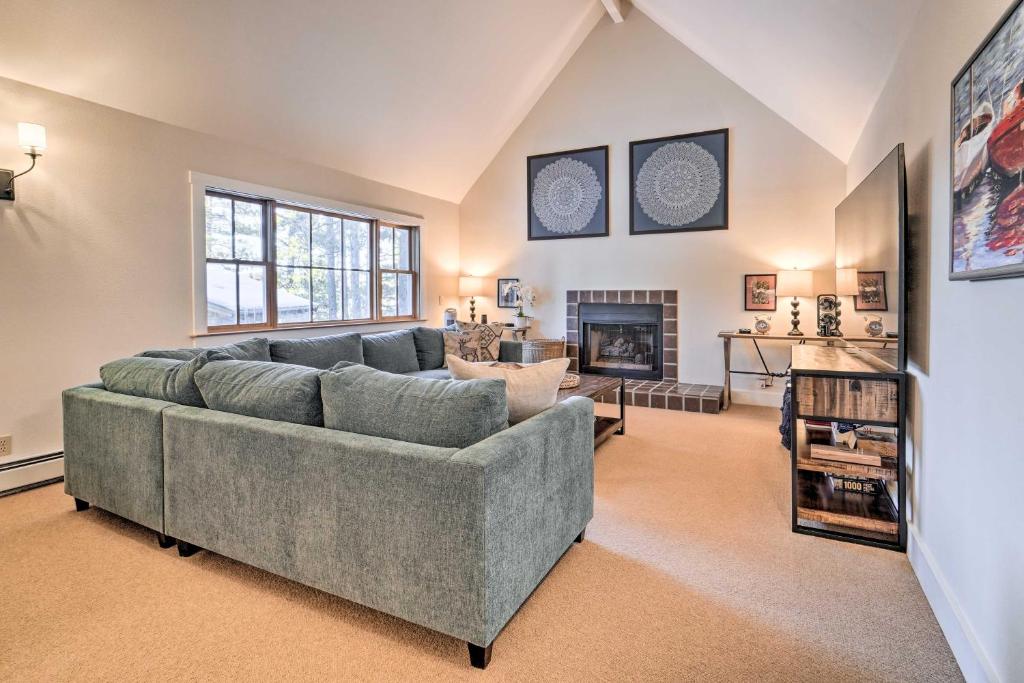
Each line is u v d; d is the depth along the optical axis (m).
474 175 6.45
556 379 2.13
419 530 1.57
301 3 3.45
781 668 1.53
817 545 2.28
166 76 3.36
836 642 1.64
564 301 6.07
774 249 5.03
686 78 5.32
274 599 1.89
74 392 2.52
